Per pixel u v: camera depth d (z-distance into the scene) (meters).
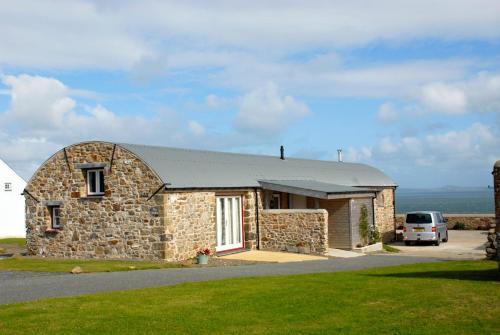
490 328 9.20
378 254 24.95
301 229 24.03
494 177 17.78
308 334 8.96
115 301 11.35
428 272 15.76
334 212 26.31
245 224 24.78
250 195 24.98
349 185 33.56
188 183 21.33
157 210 20.39
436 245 30.84
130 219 20.97
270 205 26.75
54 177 22.83
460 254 25.02
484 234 37.25
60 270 17.00
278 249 24.59
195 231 21.72
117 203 21.27
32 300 11.72
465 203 182.12
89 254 21.88
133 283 14.11
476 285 12.90
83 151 22.16
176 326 9.45
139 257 20.75
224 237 23.78
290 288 12.80
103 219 21.59
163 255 20.22
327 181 32.34
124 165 21.16
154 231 20.42
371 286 13.03
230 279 14.42
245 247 24.73
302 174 31.28
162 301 11.36
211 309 10.65
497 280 13.77
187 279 14.84
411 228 30.89
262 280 14.19
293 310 10.55
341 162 39.78
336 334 8.95
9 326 9.38
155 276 15.51
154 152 22.59
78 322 9.65
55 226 23.20
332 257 22.83
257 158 30.73
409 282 13.58
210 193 22.64
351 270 17.05
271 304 11.06
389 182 37.75
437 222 31.19
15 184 42.31
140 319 9.89
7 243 34.38
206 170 23.69
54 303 11.16
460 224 41.53
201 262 19.92
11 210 42.03
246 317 10.04
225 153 28.73
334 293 12.14
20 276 15.70
